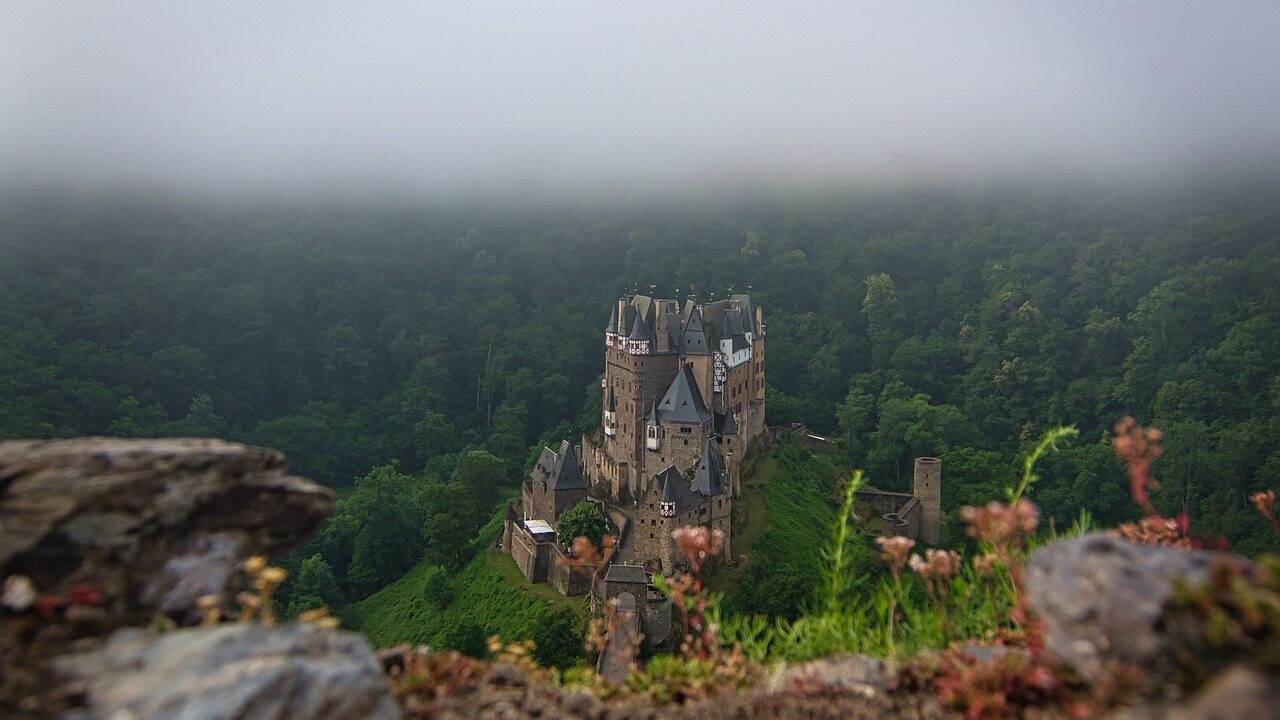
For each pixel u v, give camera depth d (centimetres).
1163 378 15788
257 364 18825
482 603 9106
